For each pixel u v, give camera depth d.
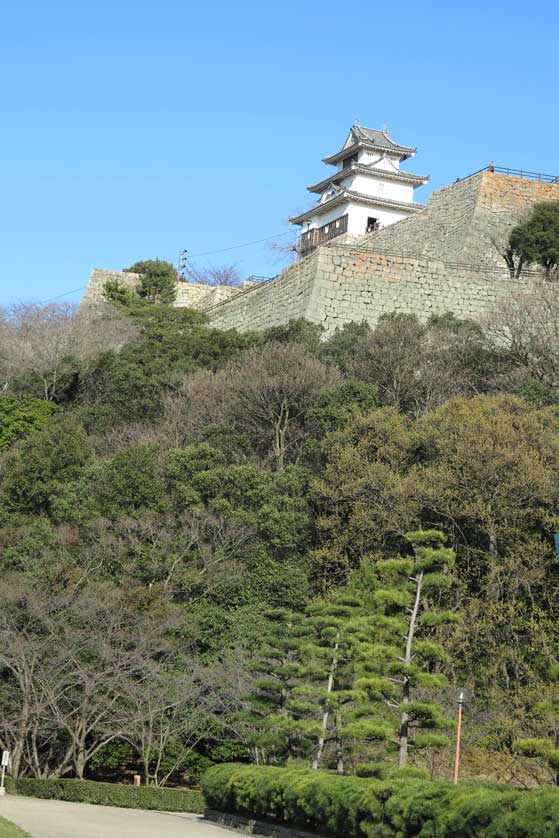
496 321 51.75
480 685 33.06
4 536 38.31
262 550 38.22
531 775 29.70
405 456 40.03
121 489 39.41
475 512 36.38
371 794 21.91
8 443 48.16
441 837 19.38
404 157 85.31
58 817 26.14
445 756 30.84
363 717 30.77
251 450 44.88
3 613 34.69
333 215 82.62
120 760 36.81
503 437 37.53
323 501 40.12
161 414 49.59
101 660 34.53
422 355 49.25
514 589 34.88
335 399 44.59
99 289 80.50
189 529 38.50
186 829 25.39
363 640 30.19
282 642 31.33
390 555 38.12
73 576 36.19
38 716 34.09
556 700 29.64
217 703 34.25
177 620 35.28
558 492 36.84
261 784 26.16
